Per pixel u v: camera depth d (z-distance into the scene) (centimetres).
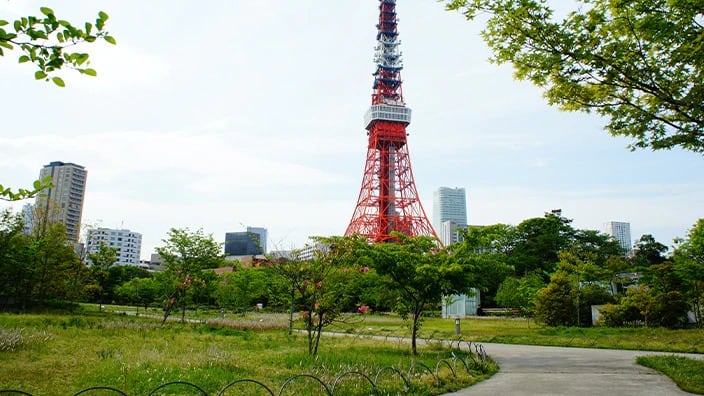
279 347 1872
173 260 3095
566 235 7881
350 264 1820
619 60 988
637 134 1131
